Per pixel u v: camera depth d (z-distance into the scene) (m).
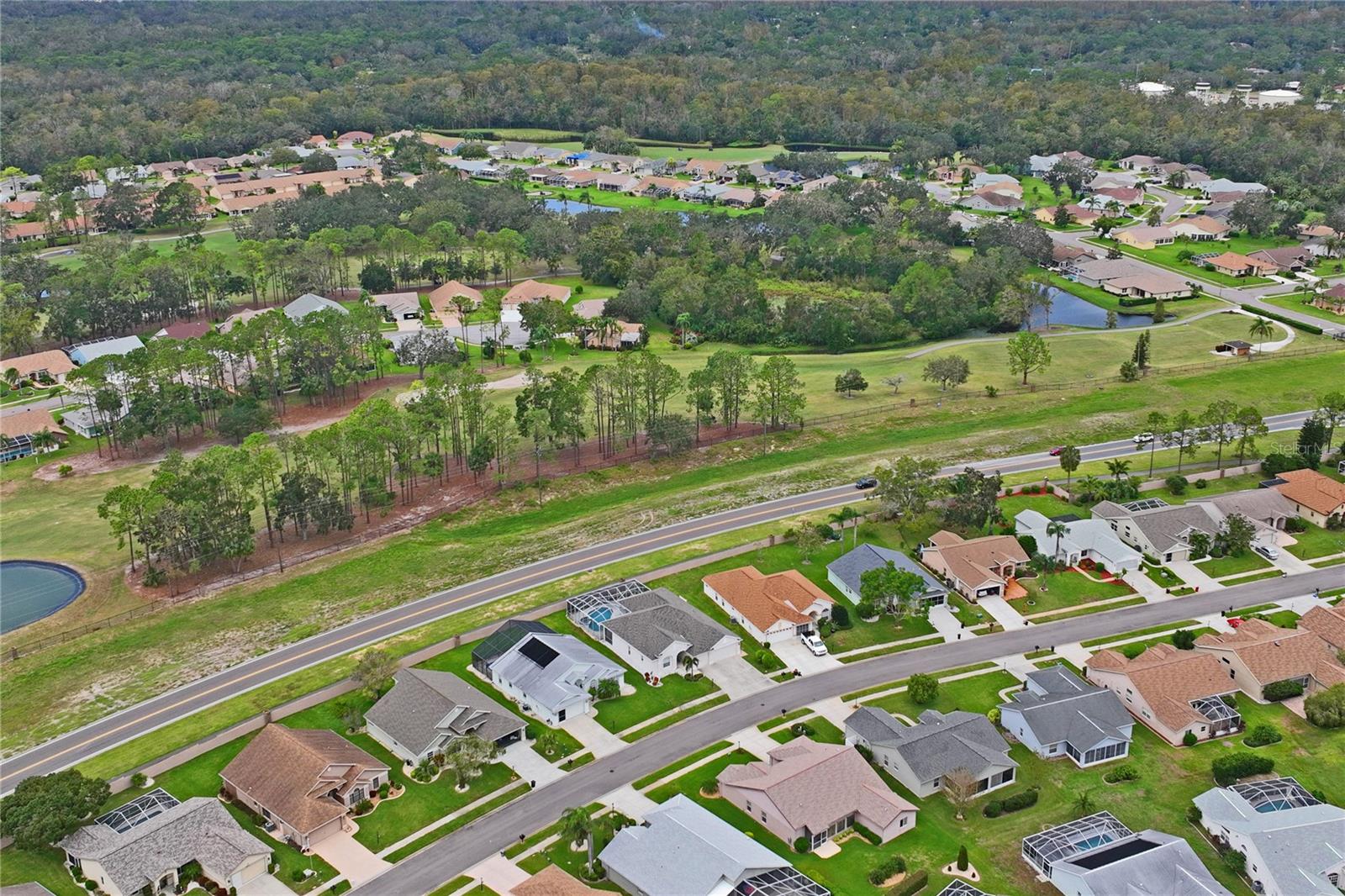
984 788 102.19
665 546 148.00
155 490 145.25
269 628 131.75
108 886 89.81
